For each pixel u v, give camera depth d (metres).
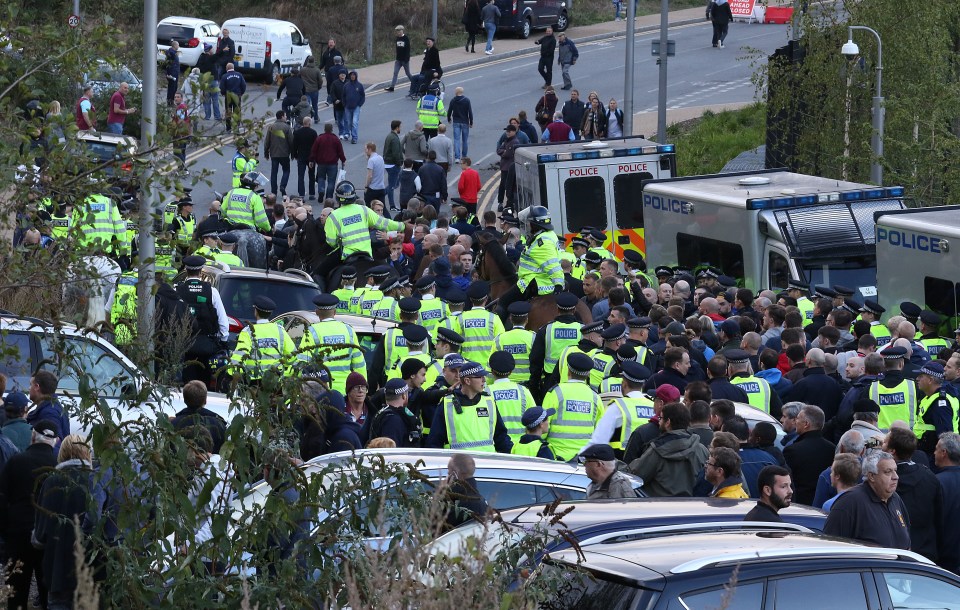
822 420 40.38
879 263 67.94
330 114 152.75
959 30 107.06
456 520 27.09
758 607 20.77
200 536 25.91
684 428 36.12
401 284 59.22
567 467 32.91
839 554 21.95
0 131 23.58
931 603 22.22
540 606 21.14
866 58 100.44
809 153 105.12
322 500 22.38
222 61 149.62
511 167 113.44
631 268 77.75
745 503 28.88
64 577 28.92
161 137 24.12
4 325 37.25
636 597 20.34
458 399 39.31
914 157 93.81
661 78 122.19
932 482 35.94
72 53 24.88
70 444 29.22
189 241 26.27
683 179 82.00
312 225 74.88
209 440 23.75
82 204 23.95
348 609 20.91
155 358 23.59
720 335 55.31
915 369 49.47
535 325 62.41
